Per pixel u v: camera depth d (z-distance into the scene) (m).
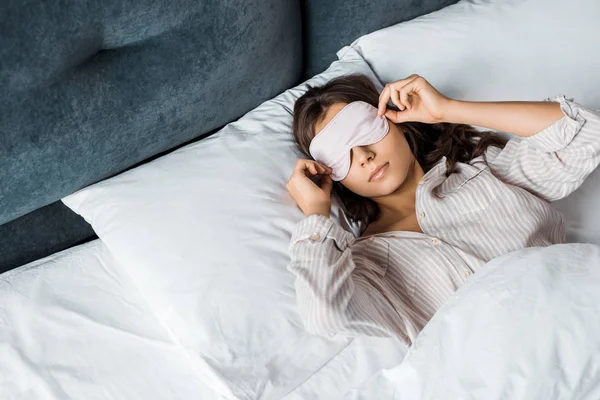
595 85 1.23
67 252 1.15
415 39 1.31
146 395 0.93
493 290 0.82
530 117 1.01
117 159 1.11
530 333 0.76
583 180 1.05
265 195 1.03
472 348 0.77
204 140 1.13
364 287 0.98
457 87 1.26
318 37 1.43
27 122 0.95
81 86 0.99
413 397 0.77
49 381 0.94
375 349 0.94
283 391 0.89
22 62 0.90
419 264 1.03
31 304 1.04
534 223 1.04
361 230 1.15
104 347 0.99
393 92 1.05
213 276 0.94
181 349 0.95
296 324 0.92
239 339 0.90
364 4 1.37
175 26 1.06
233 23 1.14
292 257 0.96
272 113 1.20
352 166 1.06
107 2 0.95
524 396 0.73
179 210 1.01
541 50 1.27
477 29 1.30
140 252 0.98
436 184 1.10
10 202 1.01
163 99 1.10
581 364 0.74
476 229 1.05
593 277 0.81
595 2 1.29
